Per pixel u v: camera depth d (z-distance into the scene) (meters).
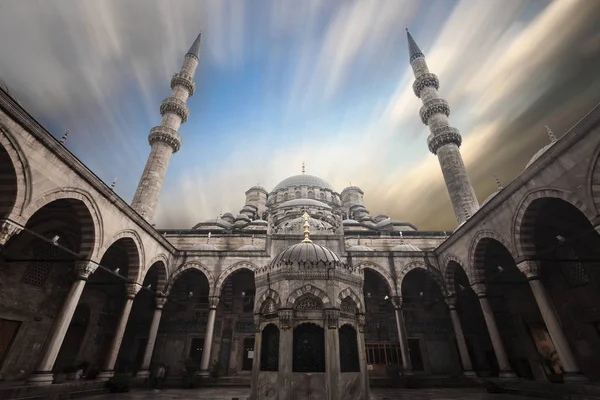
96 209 14.97
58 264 19.14
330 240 25.36
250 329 24.81
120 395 14.84
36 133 11.41
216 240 32.84
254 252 24.23
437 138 30.64
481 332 24.77
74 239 19.11
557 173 12.31
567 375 12.23
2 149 10.58
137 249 18.70
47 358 12.84
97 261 15.09
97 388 15.49
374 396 14.62
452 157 29.31
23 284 16.95
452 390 17.42
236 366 23.45
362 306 10.60
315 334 9.49
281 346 9.14
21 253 16.73
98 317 22.89
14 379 16.06
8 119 10.55
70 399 13.43
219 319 25.25
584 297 16.72
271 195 48.50
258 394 9.16
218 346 24.22
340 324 9.76
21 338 16.66
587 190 11.09
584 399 11.10
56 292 18.94
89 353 21.80
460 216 26.67
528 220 14.36
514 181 14.45
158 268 22.31
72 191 13.44
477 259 18.66
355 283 10.80
